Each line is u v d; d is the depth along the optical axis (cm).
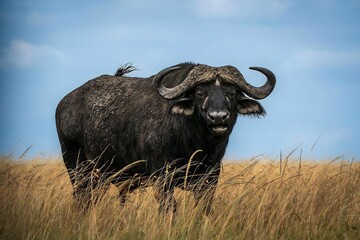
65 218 2848
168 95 3050
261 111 3145
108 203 2880
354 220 2920
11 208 2803
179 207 2833
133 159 3441
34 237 2581
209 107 2928
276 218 2733
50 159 4044
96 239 2627
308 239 2681
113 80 3781
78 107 3816
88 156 3766
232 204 2747
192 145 3130
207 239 2600
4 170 3045
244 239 2650
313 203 2922
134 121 3400
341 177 3256
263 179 3102
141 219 2748
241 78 3091
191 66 3231
